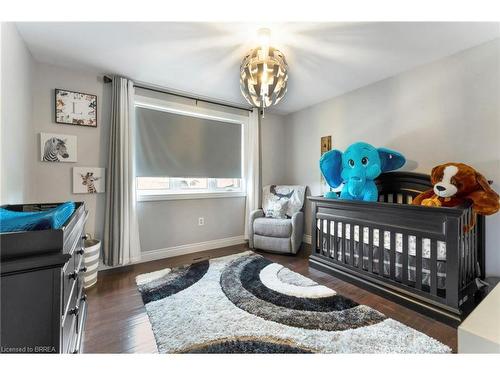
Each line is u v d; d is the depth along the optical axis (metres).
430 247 1.70
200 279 2.29
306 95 3.22
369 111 2.87
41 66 2.23
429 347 1.35
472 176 1.74
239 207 3.68
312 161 3.66
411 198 2.47
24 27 1.71
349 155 2.51
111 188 2.49
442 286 1.68
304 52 2.12
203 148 3.34
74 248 1.05
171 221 3.05
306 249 3.34
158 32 1.81
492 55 1.95
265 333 1.49
